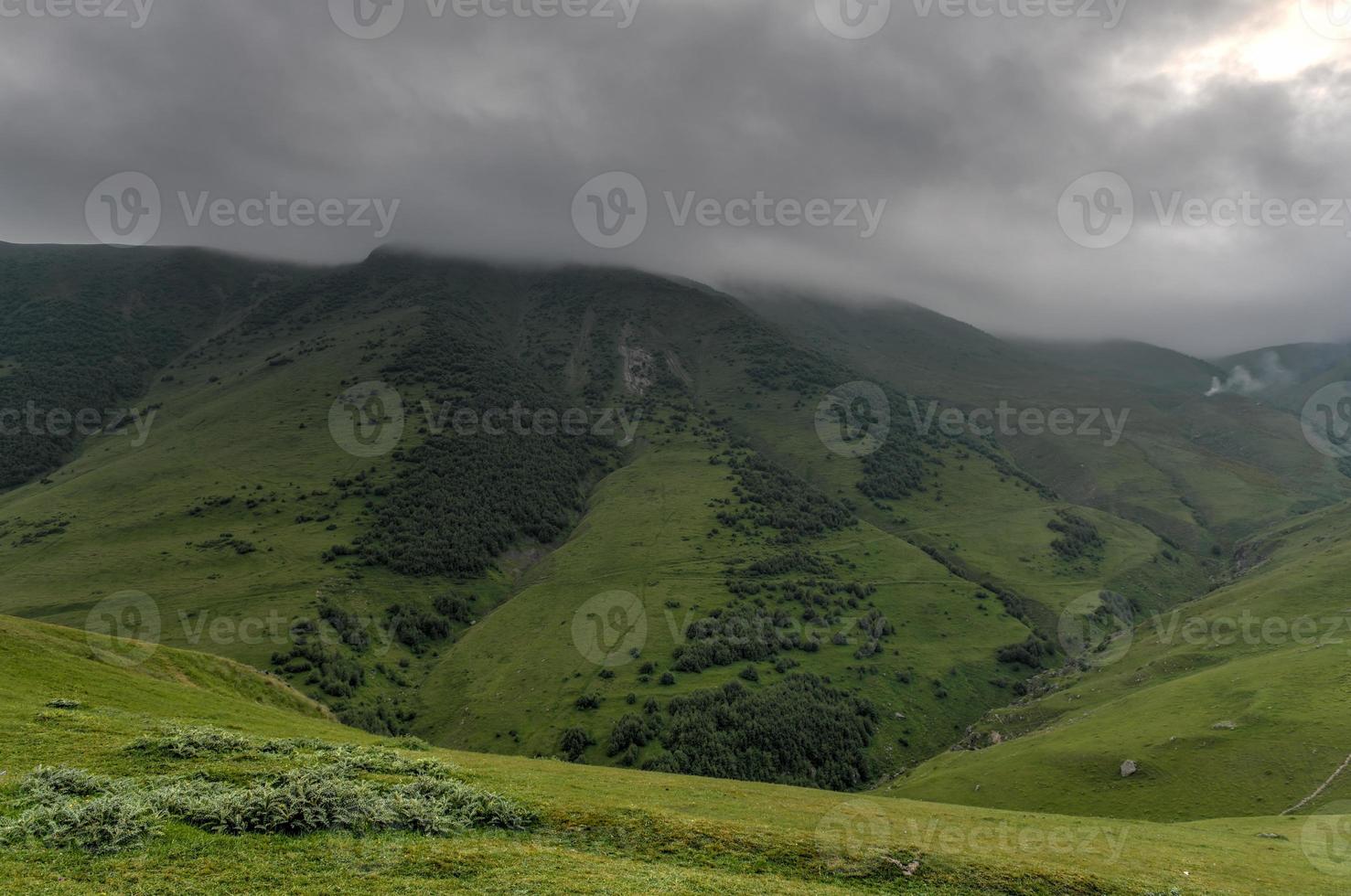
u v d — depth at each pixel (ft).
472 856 84.28
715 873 93.30
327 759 118.52
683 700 468.75
